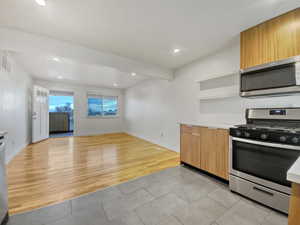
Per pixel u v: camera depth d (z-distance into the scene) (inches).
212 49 100.7
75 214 55.8
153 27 75.0
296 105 68.4
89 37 84.3
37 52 81.5
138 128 222.8
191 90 126.9
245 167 66.8
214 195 69.2
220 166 80.4
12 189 72.9
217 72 103.5
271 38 66.9
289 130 54.7
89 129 239.9
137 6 59.7
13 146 119.0
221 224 51.3
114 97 269.1
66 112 271.1
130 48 98.9
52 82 206.7
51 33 79.6
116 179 85.3
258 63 71.1
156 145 171.2
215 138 83.0
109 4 58.3
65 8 60.2
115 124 267.3
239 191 69.0
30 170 96.0
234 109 93.5
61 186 76.5
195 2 57.7
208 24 72.5
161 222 52.2
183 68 135.6
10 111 111.9
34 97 170.2
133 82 214.1
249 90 74.0
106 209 59.0
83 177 87.2
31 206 60.1
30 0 55.4
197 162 95.0
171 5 59.3
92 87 241.6
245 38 76.9
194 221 52.7
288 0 55.7
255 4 58.5
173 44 93.5
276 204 57.1
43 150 144.7
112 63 107.4
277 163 56.7
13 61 118.0
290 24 61.3
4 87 100.8
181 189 74.5
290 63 60.4
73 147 158.4
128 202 63.7
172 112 150.6
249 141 64.7
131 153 138.3
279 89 63.5
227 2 57.6
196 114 122.0
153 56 113.1
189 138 101.3
